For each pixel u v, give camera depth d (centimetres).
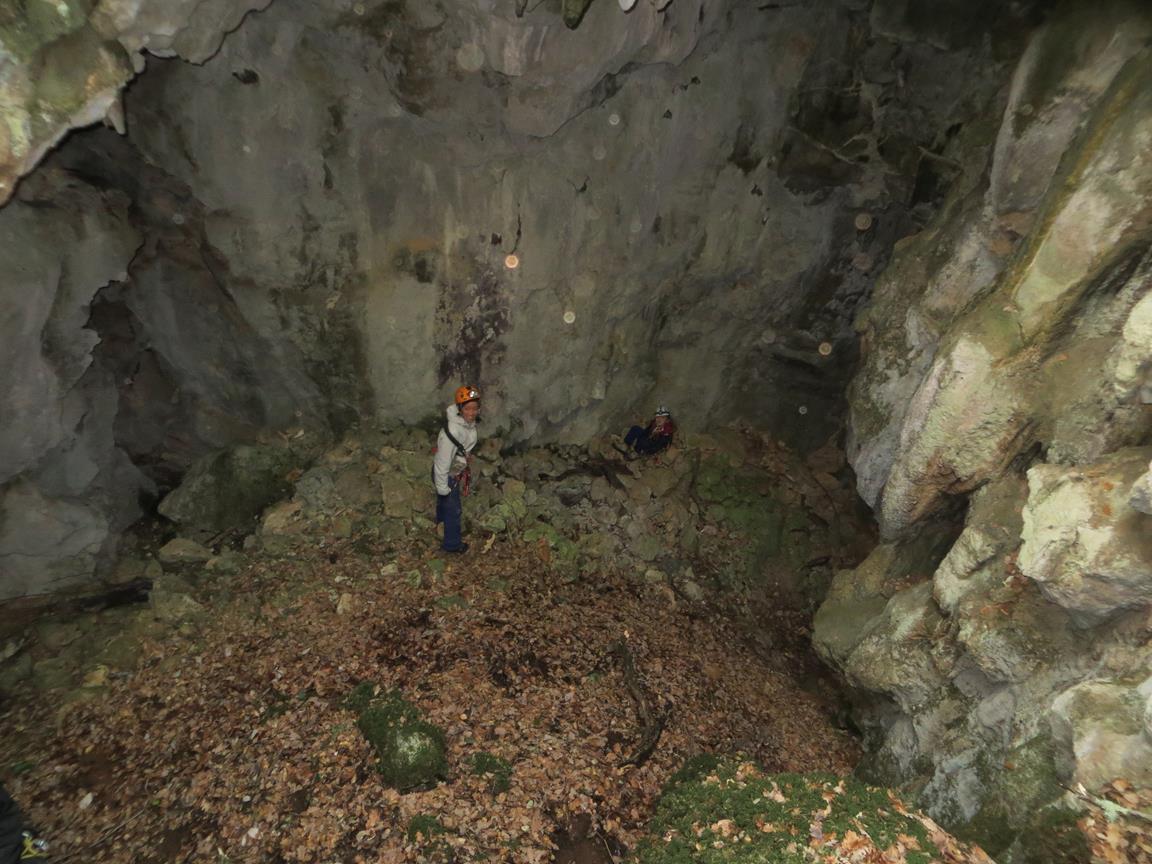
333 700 579
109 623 641
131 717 554
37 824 468
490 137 738
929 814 495
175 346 804
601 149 798
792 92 830
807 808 432
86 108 421
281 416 885
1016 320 512
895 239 907
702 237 923
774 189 899
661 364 1046
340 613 671
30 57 388
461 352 873
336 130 717
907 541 672
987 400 518
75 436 668
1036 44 547
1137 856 344
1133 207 454
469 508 839
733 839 428
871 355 749
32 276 554
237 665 608
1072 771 386
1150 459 405
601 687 653
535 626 710
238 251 741
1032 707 437
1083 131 506
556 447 998
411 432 902
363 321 827
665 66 757
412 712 555
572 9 578
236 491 800
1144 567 375
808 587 937
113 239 641
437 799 501
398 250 802
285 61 660
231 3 509
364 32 635
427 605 702
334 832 475
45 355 605
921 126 785
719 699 691
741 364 1066
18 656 598
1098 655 414
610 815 520
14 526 622
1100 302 481
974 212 641
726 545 945
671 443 1039
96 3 405
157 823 477
